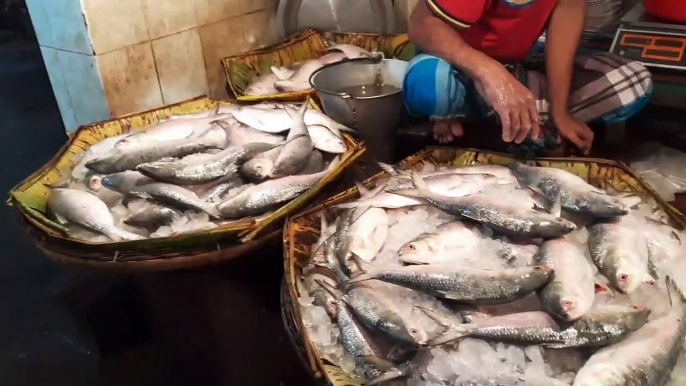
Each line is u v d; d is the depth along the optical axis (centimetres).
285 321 123
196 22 227
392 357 114
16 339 207
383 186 158
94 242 144
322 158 179
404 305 121
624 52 200
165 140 182
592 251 127
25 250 254
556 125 174
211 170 165
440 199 143
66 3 197
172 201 158
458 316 119
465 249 133
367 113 186
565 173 148
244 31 246
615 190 150
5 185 292
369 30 258
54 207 162
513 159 164
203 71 235
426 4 162
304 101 202
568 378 106
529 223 129
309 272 139
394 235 144
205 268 154
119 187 165
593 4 227
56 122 357
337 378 105
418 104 182
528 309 118
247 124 191
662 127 207
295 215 147
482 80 154
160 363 193
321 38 252
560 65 170
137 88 215
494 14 170
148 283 166
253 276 161
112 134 195
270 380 171
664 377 104
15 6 495
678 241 129
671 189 171
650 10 206
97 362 196
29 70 441
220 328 165
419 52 197
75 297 224
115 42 204
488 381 104
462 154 172
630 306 111
